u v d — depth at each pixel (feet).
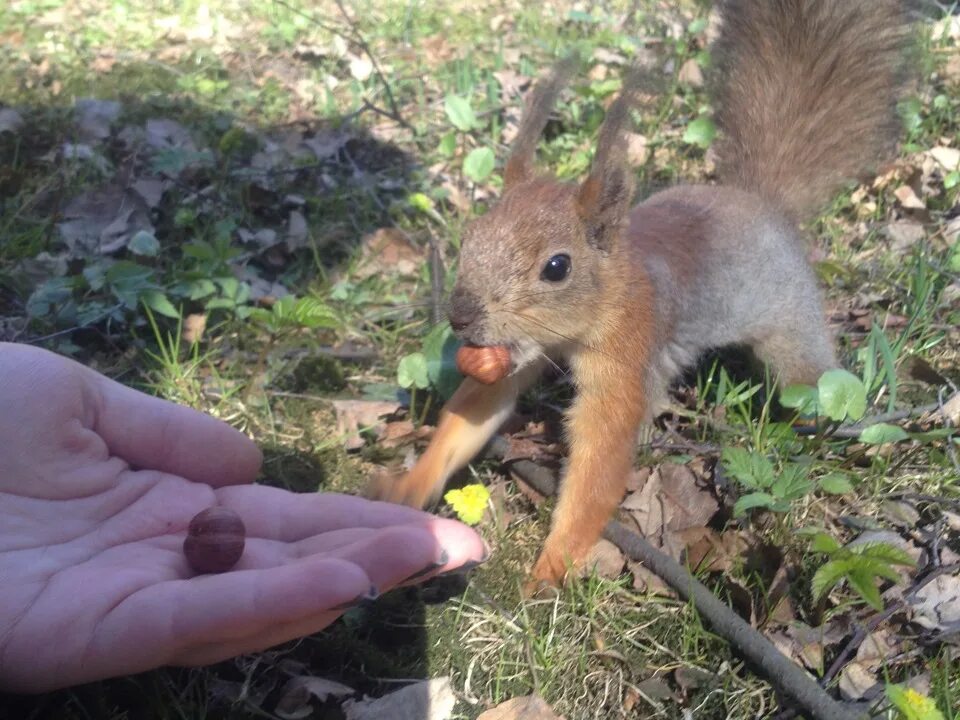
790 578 0.81
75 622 0.61
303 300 1.00
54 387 0.71
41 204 1.30
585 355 0.89
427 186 1.42
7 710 0.66
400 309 1.16
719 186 1.12
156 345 1.09
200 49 1.87
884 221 1.35
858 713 0.68
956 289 1.18
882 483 0.91
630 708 0.73
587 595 0.81
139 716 0.68
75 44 1.87
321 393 1.05
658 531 0.87
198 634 0.60
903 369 1.07
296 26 1.98
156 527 0.73
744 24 1.21
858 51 1.17
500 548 0.87
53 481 0.70
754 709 0.71
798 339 1.06
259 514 0.76
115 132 1.50
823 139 1.17
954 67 1.70
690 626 0.77
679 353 1.00
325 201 1.36
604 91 1.55
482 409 0.91
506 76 1.74
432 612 0.80
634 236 0.96
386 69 1.81
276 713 0.70
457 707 0.72
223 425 0.80
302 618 0.61
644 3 1.97
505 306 0.82
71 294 1.08
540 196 0.86
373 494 0.87
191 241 1.23
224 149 1.40
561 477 0.90
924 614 0.79
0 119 1.49
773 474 0.86
